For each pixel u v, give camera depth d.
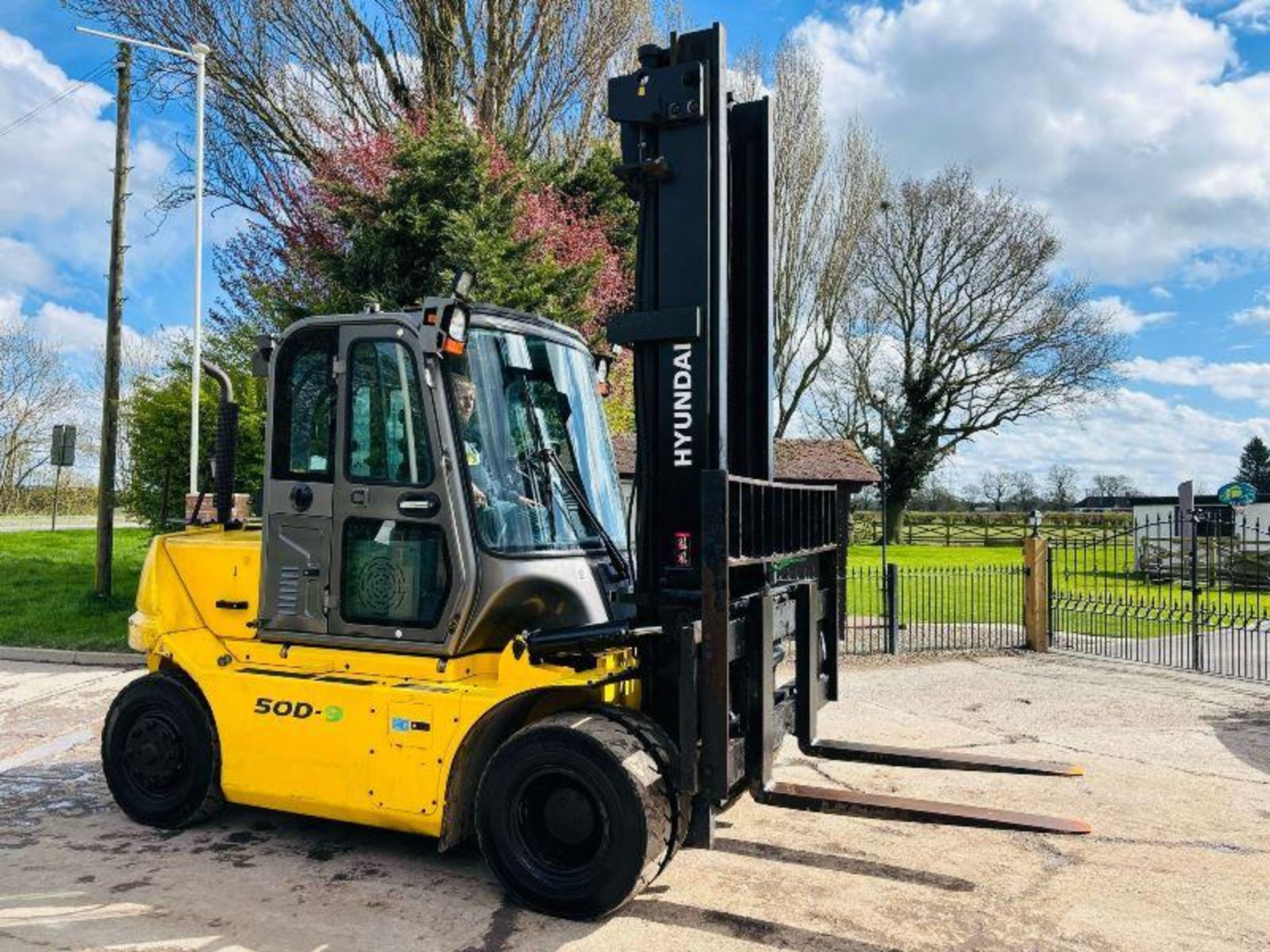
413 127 17.08
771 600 4.82
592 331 16.80
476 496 4.76
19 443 35.12
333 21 19.98
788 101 32.97
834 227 34.44
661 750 4.34
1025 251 36.09
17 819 5.71
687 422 4.79
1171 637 12.99
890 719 8.47
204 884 4.73
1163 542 23.61
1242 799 6.18
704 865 4.95
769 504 5.06
